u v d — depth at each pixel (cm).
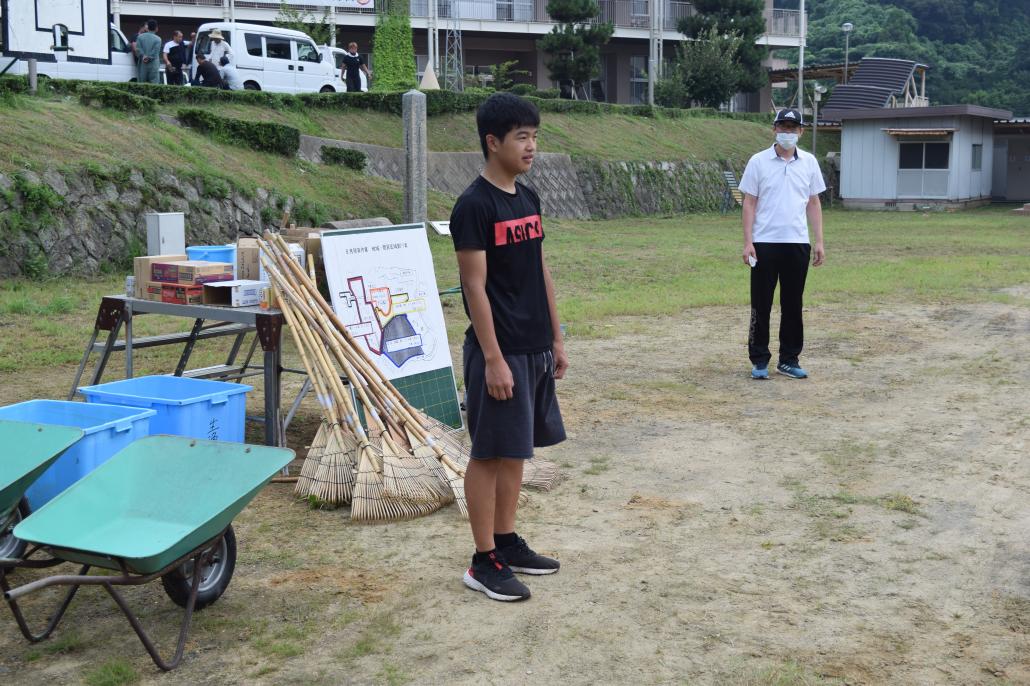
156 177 1540
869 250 1909
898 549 423
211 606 372
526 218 368
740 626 350
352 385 517
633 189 2969
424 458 502
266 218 1698
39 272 1287
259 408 679
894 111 3397
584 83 3941
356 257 576
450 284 1355
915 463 547
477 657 330
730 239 2169
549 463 529
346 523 466
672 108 3681
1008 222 2755
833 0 8700
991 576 394
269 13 3325
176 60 2267
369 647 337
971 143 3506
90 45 1744
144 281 571
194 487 352
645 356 882
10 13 1603
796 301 774
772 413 666
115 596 311
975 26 8325
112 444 417
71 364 834
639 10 4266
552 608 367
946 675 314
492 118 358
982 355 867
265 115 2203
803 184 757
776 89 6744
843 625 350
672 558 414
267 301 534
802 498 490
